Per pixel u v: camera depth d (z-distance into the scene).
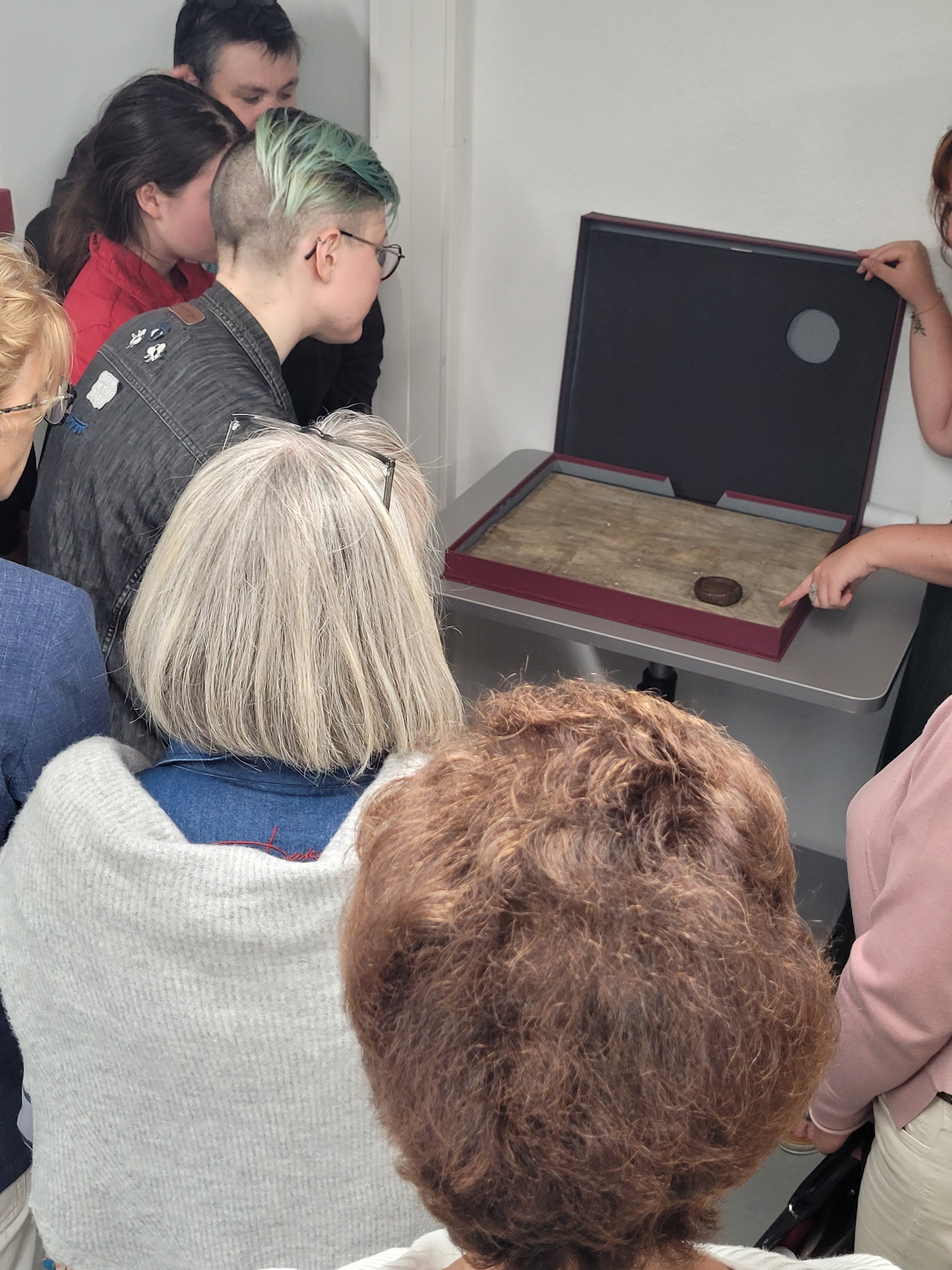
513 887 0.52
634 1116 0.49
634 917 0.50
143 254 2.06
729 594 1.99
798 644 1.96
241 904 0.84
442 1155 0.51
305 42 2.33
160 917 0.85
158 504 1.61
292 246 1.67
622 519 2.29
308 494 0.96
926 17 1.91
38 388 1.25
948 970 1.10
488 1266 0.55
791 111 2.07
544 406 2.58
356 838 0.68
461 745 0.62
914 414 2.20
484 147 2.36
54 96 2.00
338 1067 0.89
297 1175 0.93
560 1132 0.49
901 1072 1.19
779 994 0.51
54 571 1.71
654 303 2.30
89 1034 0.90
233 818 0.95
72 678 1.18
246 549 0.94
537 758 0.58
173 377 1.64
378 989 0.54
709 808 0.56
